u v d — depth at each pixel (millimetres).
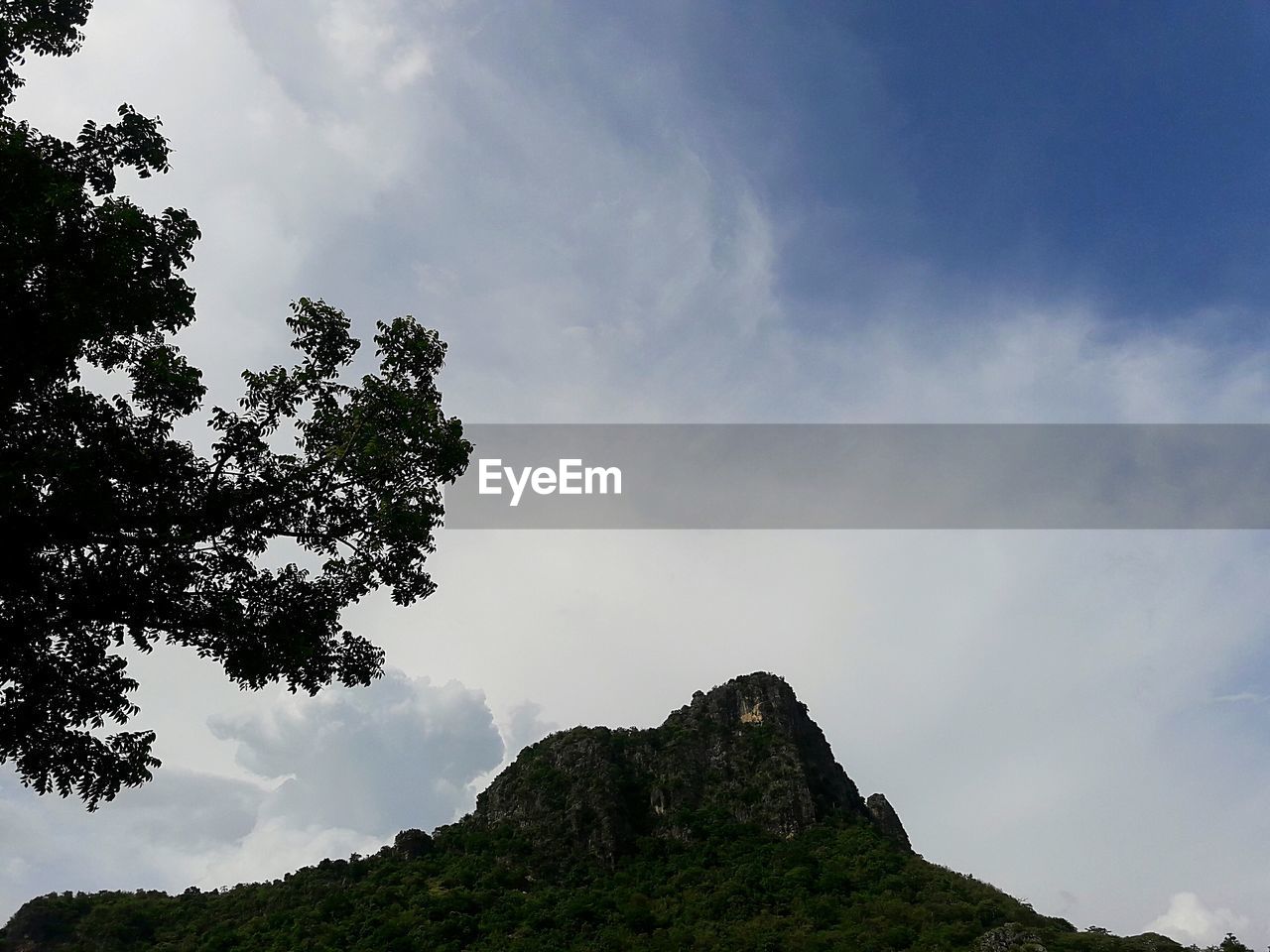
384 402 18016
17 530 14438
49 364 14844
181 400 16953
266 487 17047
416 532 17766
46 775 16297
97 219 14633
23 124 15969
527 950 68875
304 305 18172
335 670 18938
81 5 17047
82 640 16578
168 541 16203
